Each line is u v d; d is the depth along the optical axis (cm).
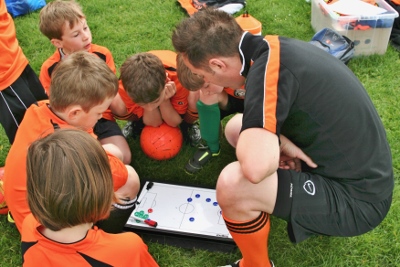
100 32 398
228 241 216
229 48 165
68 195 130
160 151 264
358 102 166
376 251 210
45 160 131
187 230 222
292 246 216
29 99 240
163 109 260
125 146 265
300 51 162
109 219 205
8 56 230
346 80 166
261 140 148
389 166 179
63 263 140
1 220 239
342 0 359
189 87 228
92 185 133
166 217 230
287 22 400
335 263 206
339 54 327
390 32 343
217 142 263
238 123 237
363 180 173
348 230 177
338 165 172
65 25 273
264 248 186
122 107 265
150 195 244
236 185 168
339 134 166
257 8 422
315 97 160
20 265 216
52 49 382
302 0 430
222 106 257
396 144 267
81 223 137
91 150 136
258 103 151
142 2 443
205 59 168
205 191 246
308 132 168
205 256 215
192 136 286
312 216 172
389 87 315
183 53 173
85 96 188
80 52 206
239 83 179
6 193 195
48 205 130
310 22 400
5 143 291
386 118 288
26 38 397
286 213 171
